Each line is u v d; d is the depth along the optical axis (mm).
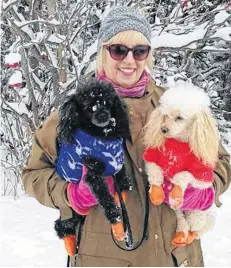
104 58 2705
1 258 4625
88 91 2467
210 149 2525
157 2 8141
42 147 2586
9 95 7434
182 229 2557
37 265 4465
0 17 5934
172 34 6273
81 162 2449
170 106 2549
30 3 6875
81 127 2469
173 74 7773
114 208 2383
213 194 2572
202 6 7465
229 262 4730
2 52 6523
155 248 2486
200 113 2559
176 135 2539
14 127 7414
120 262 2477
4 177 7172
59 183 2488
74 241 2613
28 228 5480
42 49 6660
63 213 2531
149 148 2537
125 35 2611
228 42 6543
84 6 6398
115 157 2455
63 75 6562
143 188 2521
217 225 5758
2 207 6305
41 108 6867
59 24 5891
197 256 2705
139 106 2641
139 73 2656
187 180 2480
